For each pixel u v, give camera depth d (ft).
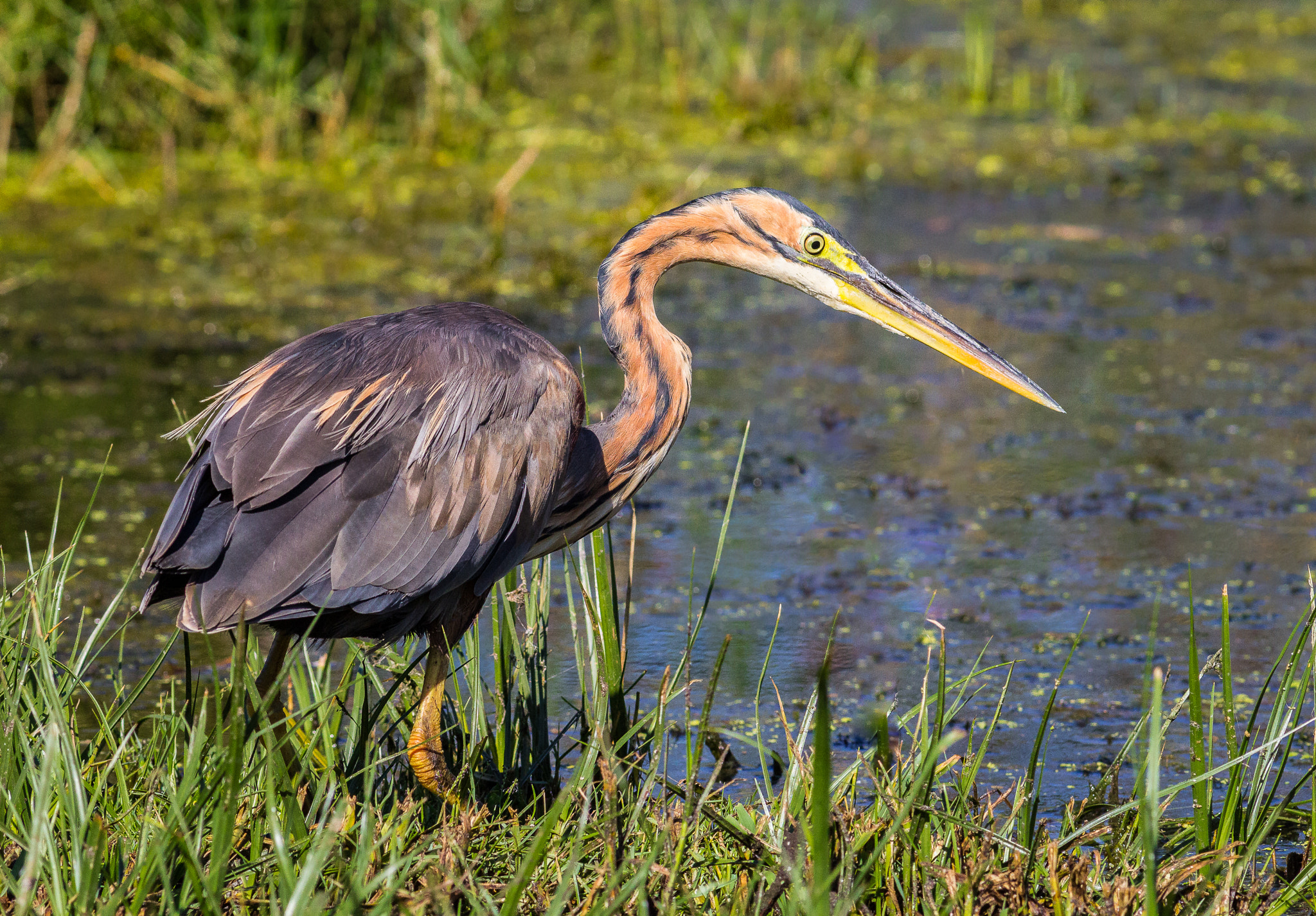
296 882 19.54
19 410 46.98
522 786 25.46
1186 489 43.75
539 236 65.31
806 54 96.17
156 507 40.68
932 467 45.70
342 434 23.26
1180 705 25.53
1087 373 52.95
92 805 21.06
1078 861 22.16
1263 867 25.30
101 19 68.39
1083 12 114.93
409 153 74.28
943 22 109.81
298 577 22.76
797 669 33.73
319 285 59.21
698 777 28.91
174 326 54.75
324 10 74.54
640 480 28.17
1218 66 99.25
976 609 36.63
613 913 19.67
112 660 32.68
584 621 35.09
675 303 61.93
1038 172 77.41
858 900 21.53
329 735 24.77
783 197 29.71
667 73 87.76
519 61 89.66
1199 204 73.10
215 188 68.85
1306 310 59.31
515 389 24.71
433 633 25.34
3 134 67.51
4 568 28.43
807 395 51.75
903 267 63.05
